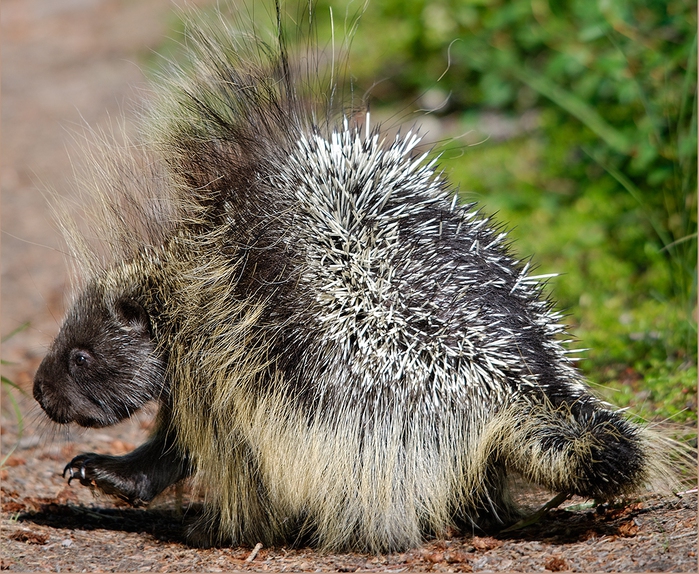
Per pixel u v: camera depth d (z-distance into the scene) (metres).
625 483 5.55
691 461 6.71
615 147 11.66
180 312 6.78
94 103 21.72
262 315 6.44
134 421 9.73
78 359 6.98
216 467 6.70
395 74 16.97
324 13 17.28
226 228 6.65
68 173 17.89
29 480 8.03
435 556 5.86
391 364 6.17
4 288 14.41
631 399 7.76
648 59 11.40
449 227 6.51
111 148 7.64
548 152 13.37
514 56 14.55
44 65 26.08
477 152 14.41
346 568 5.99
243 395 6.49
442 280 6.26
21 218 16.78
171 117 7.21
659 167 11.23
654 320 9.49
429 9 16.34
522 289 6.58
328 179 6.54
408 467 6.20
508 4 14.66
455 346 6.14
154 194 7.32
